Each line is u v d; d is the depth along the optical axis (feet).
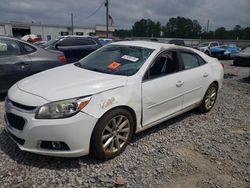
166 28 269.23
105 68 12.97
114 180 9.71
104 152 10.62
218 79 18.01
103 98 10.33
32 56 19.16
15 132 10.17
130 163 10.94
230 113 18.60
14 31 159.12
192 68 15.60
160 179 10.02
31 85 11.05
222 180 10.25
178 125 15.57
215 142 13.60
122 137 11.41
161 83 12.90
